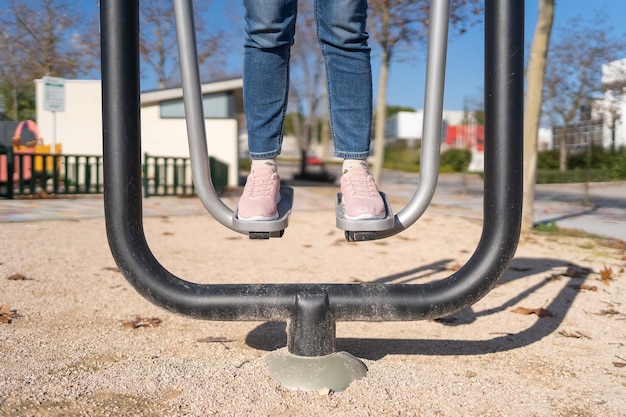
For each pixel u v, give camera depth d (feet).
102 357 5.69
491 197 4.51
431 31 4.45
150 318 7.28
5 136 39.27
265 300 4.75
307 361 4.90
